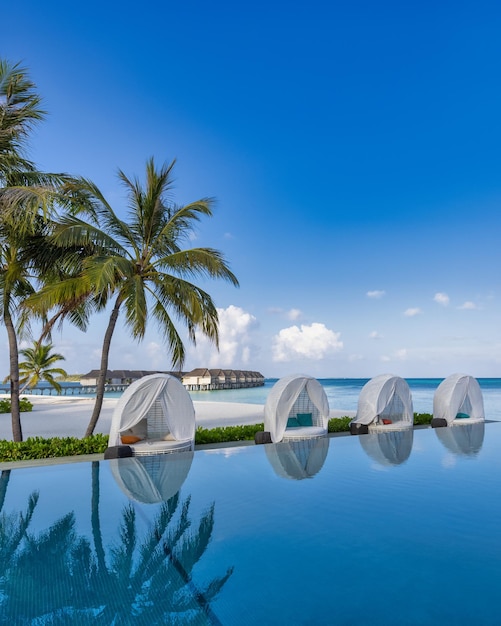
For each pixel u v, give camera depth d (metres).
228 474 8.51
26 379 42.31
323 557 4.61
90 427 12.88
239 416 22.47
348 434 14.49
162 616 3.48
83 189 12.63
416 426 16.77
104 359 13.24
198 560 4.55
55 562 4.54
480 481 7.84
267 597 3.80
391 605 3.66
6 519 5.89
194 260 13.09
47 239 12.38
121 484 7.75
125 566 4.42
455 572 4.25
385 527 5.52
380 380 15.20
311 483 7.77
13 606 3.64
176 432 11.02
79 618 3.45
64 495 7.06
